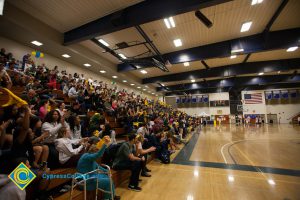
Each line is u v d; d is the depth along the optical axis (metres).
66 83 7.20
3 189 1.53
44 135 2.54
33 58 7.36
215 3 4.37
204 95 24.86
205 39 8.23
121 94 11.15
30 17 5.80
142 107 11.34
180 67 12.95
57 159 2.58
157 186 3.32
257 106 22.91
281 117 22.00
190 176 3.86
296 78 15.38
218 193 2.97
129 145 3.52
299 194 2.89
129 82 14.98
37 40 6.53
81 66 10.15
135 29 7.07
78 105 5.62
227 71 12.63
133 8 5.35
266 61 11.77
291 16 6.53
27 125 1.96
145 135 5.28
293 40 7.23
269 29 7.18
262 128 16.48
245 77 16.80
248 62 12.12
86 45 8.42
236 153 6.09
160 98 26.11
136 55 9.67
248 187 3.21
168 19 6.47
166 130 7.05
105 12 5.66
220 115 24.14
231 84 17.16
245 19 6.61
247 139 9.38
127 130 6.64
